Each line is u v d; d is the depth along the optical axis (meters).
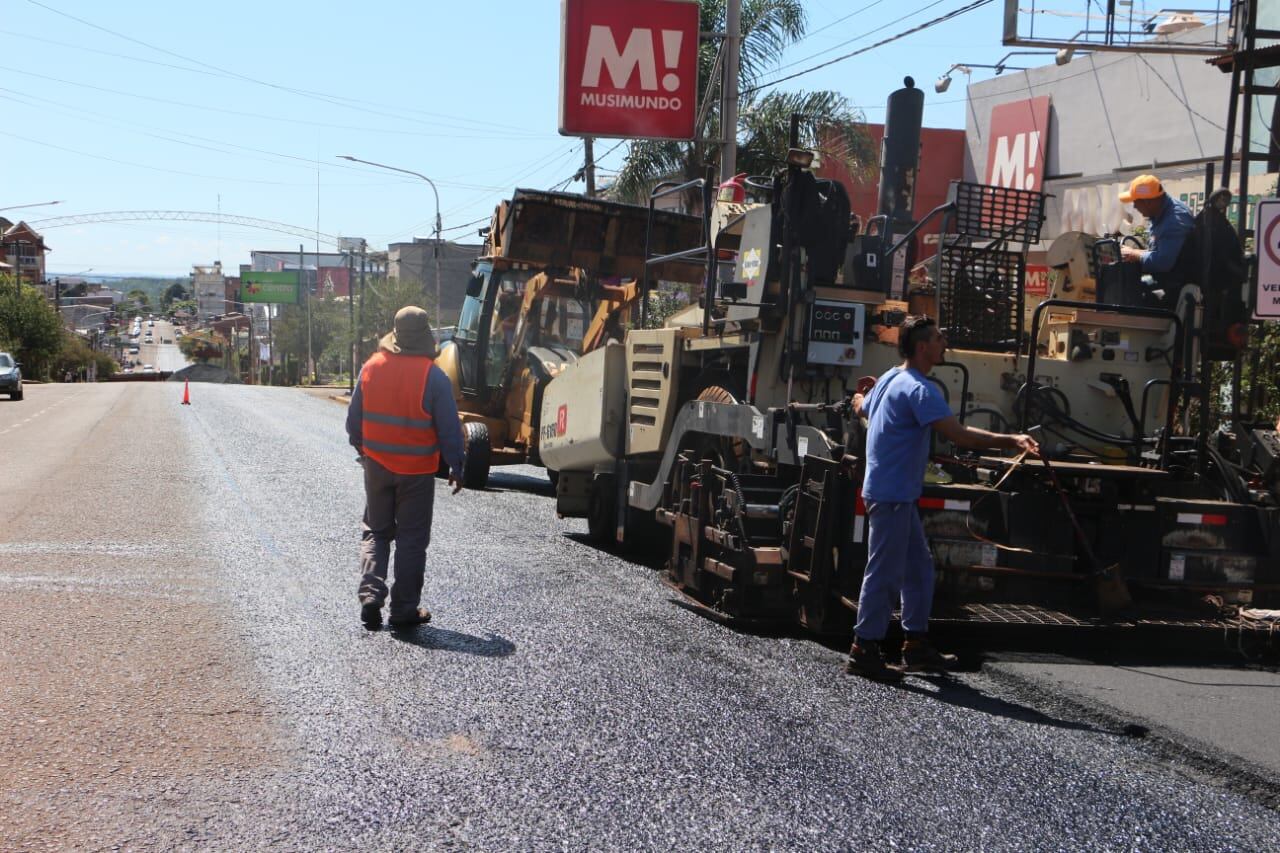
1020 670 5.83
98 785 4.02
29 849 3.51
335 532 9.73
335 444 19.58
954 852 3.68
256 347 114.00
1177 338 7.06
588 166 22.67
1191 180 17.53
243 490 12.57
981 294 7.41
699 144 18.12
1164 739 4.76
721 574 6.79
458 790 4.06
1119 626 6.07
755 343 7.09
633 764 4.37
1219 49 13.88
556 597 7.41
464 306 15.35
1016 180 22.28
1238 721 5.04
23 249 112.88
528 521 11.20
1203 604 6.61
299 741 4.52
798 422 6.64
